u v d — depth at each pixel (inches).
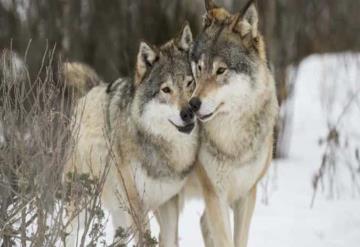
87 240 589.3
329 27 1400.1
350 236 637.3
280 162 940.0
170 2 1024.2
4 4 1002.7
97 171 589.9
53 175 453.1
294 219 692.7
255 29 567.5
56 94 497.0
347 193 790.5
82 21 1034.1
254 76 556.1
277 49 987.3
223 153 552.7
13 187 481.7
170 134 554.9
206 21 581.6
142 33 1023.6
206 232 601.0
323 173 803.4
